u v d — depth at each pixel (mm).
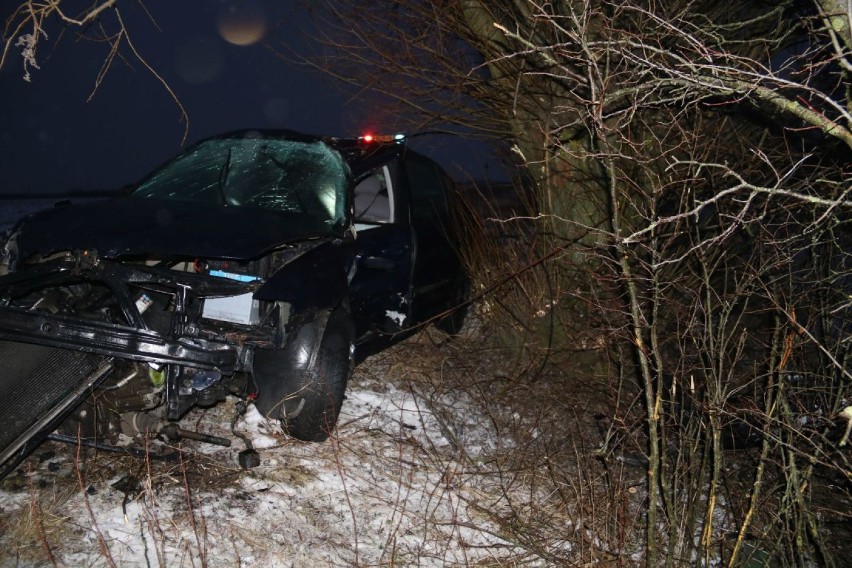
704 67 2996
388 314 5266
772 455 4195
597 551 3773
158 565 3281
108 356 3824
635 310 3303
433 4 6145
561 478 4543
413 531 3844
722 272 5074
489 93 6117
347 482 4156
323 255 4555
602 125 3191
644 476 4543
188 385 3955
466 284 6469
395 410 5137
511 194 7246
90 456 3980
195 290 4055
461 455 4617
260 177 5188
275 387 4281
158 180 5348
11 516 3443
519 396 5602
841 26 2908
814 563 3768
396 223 5531
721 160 5125
